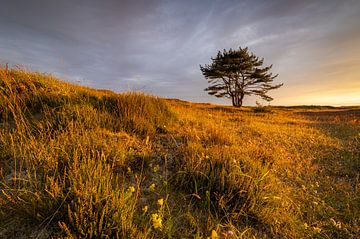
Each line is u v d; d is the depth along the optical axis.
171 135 5.18
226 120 11.21
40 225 2.01
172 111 7.31
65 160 2.81
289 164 5.05
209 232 2.35
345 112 24.70
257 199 2.91
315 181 4.36
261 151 5.18
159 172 3.38
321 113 24.84
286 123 12.68
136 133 4.81
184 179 3.18
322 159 5.70
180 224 2.43
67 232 1.80
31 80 5.51
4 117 4.21
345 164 5.30
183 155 3.84
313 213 3.20
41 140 3.32
